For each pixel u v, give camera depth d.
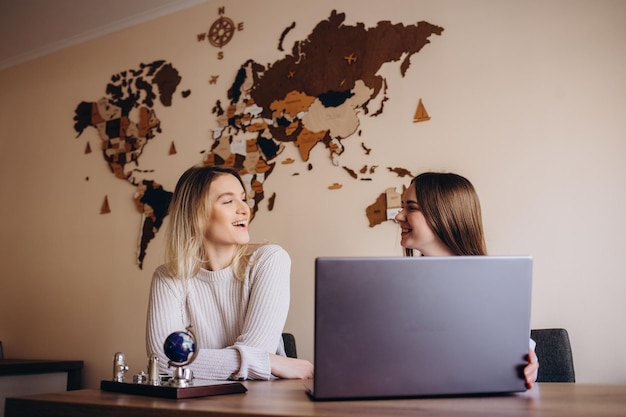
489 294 0.91
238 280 1.56
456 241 1.69
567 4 2.26
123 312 3.17
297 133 2.76
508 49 2.35
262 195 2.81
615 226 2.07
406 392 0.88
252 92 2.93
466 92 2.40
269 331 1.47
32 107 3.79
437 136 2.43
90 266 3.35
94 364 3.22
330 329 0.87
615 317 2.04
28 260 3.61
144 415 0.81
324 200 2.64
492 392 0.91
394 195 2.47
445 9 2.49
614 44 2.16
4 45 3.79
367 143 2.58
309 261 2.64
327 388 0.86
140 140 3.27
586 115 2.17
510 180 2.27
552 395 0.95
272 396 0.94
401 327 0.88
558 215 2.17
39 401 0.89
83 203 3.45
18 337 3.56
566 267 2.14
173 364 1.01
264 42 2.94
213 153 3.00
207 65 3.11
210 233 1.59
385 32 2.61
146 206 3.19
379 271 0.88
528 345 0.92
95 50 3.56
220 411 0.76
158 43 3.31
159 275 1.58
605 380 2.03
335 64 2.71
